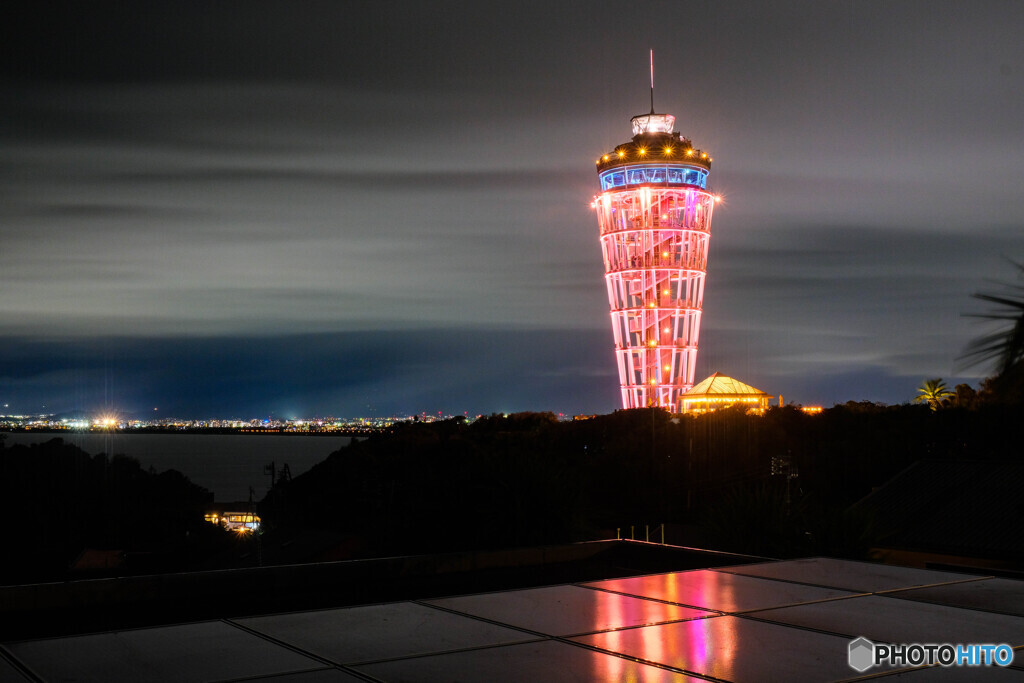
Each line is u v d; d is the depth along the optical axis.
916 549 34.00
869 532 22.52
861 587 9.79
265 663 6.80
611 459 65.56
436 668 6.68
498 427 84.12
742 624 8.07
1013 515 33.84
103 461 67.88
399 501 33.25
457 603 8.91
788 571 10.76
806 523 22.92
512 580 13.80
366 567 13.27
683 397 112.38
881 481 56.34
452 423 83.38
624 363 130.62
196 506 79.62
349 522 55.56
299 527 59.19
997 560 31.84
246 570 12.38
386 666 6.73
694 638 7.57
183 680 6.38
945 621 8.22
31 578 52.09
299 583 12.70
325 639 7.52
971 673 6.63
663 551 15.02
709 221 132.88
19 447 60.19
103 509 64.31
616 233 130.88
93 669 6.61
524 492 22.08
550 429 81.62
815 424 70.25
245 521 84.81
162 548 67.06
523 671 6.62
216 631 7.79
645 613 8.46
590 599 9.10
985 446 54.12
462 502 23.92
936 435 58.59
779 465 46.34
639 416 78.56
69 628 10.48
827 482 56.34
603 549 15.60
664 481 61.53
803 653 7.11
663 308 127.69
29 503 56.84
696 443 66.19
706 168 132.00
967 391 70.69
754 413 73.25
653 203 129.00
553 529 21.92
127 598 11.55
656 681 6.38
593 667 6.72
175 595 11.80
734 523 22.78
